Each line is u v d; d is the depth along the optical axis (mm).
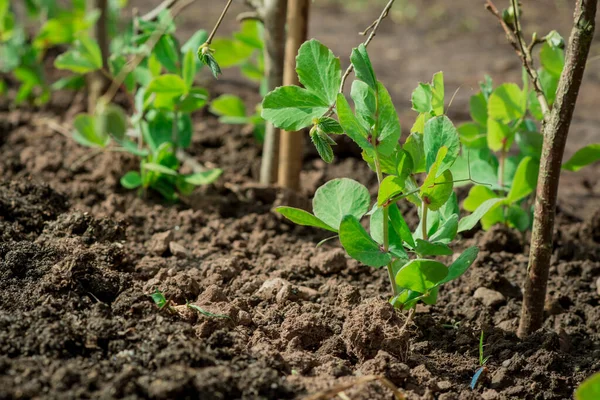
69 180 1681
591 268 1555
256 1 1664
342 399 1336
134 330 1373
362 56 1361
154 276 1492
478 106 1560
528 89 1549
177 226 1601
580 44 1374
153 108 1637
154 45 1603
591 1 1365
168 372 1323
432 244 1381
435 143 1379
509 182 1564
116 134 1658
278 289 1477
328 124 1360
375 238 1416
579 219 1671
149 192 1651
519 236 1581
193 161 1699
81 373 1322
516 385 1395
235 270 1513
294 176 1639
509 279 1537
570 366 1417
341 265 1531
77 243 1481
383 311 1404
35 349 1344
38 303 1394
